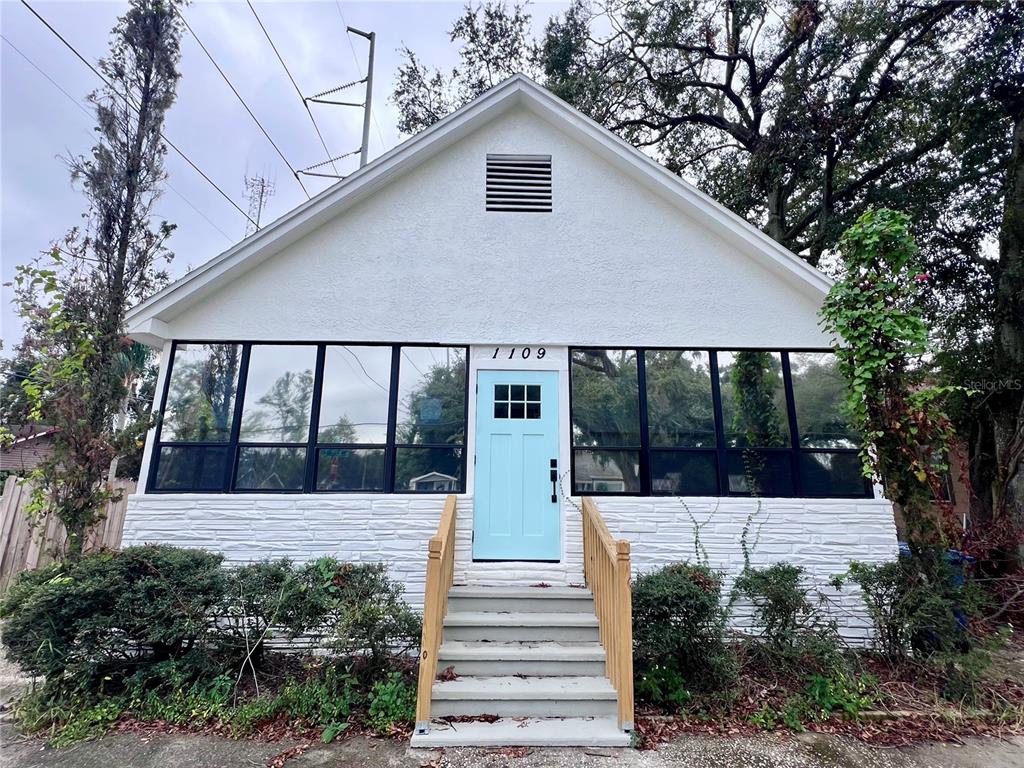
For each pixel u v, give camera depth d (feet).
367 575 16.05
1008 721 14.24
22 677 16.84
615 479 20.38
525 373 20.99
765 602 16.81
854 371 18.43
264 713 13.70
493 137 22.88
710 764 12.03
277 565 16.19
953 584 16.90
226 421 20.22
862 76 37.29
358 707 14.16
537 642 15.98
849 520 20.03
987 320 34.86
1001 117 34.22
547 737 12.69
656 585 15.20
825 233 39.88
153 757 12.13
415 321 21.16
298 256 21.31
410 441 20.42
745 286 21.91
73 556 16.60
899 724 13.96
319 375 20.74
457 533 19.40
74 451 17.69
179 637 14.65
